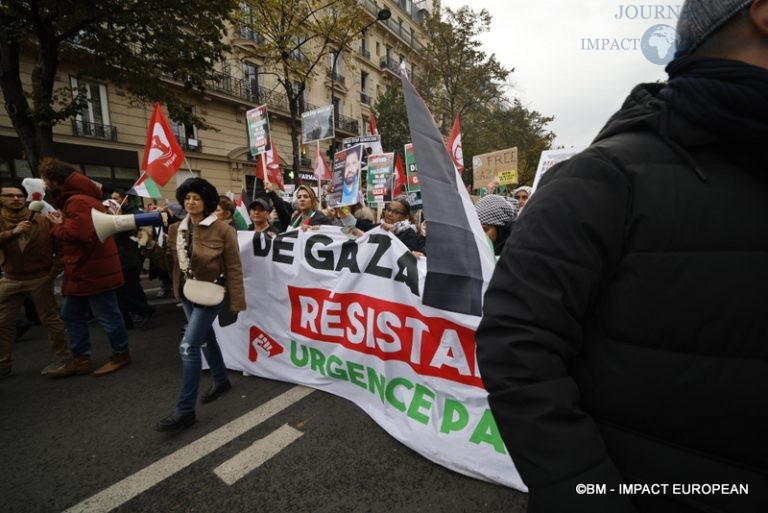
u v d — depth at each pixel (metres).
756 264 0.60
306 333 3.00
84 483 2.03
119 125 14.59
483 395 2.01
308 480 2.00
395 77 30.36
